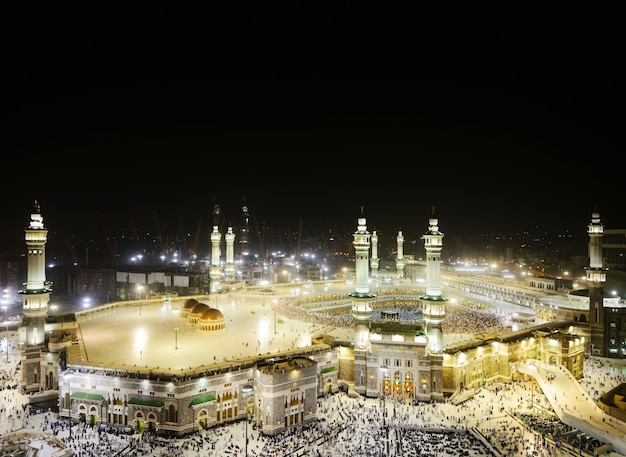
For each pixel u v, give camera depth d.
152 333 113.12
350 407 88.81
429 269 97.44
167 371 79.31
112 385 79.62
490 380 102.31
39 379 92.69
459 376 95.38
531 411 86.56
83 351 94.38
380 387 94.44
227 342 104.88
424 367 92.12
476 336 110.62
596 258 127.75
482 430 78.06
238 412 82.81
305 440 74.56
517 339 107.75
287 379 79.12
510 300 169.50
